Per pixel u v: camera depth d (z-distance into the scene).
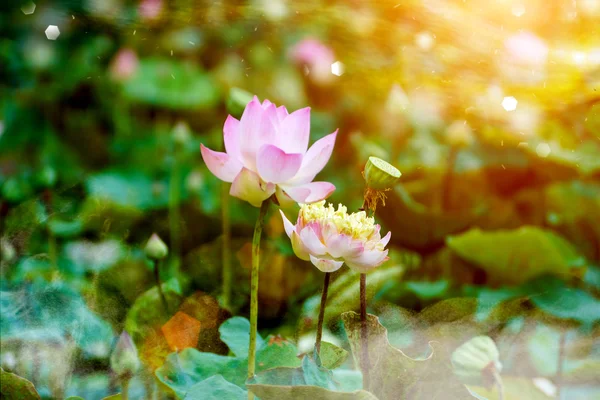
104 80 6.03
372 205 2.29
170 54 5.65
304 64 4.94
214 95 5.93
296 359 2.38
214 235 4.70
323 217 2.23
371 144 4.77
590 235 4.44
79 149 6.02
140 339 2.49
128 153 5.82
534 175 4.48
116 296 2.69
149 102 5.90
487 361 2.25
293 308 3.25
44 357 2.38
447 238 3.82
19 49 5.81
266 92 5.61
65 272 2.90
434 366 2.19
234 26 4.68
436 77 4.27
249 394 2.20
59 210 3.33
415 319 2.45
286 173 2.17
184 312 2.55
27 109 5.95
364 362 2.21
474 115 4.33
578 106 3.97
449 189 4.57
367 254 2.19
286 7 4.37
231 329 2.54
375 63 4.48
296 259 3.70
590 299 2.75
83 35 5.52
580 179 4.46
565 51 4.06
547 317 2.57
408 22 4.24
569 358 2.46
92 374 2.38
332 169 5.22
